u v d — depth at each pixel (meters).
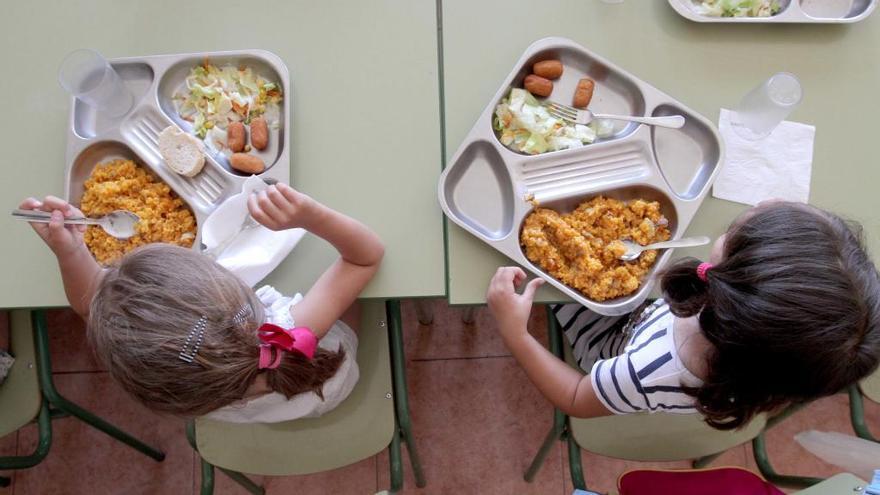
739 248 0.72
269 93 1.02
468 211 1.00
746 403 0.78
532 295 0.95
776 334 0.67
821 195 1.00
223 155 1.01
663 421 1.16
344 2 1.06
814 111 1.03
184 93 1.03
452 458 1.63
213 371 0.75
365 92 1.03
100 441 1.61
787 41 1.05
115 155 1.01
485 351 1.67
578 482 1.17
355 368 1.08
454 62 1.04
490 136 0.98
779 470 1.61
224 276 0.79
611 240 0.98
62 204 0.88
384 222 0.98
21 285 0.95
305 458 1.14
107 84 0.96
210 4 1.05
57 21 1.04
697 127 1.01
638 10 1.06
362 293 0.96
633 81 1.01
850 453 1.01
